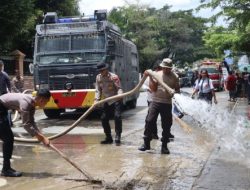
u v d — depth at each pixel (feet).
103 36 54.90
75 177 24.98
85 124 51.42
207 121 40.37
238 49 105.60
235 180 24.39
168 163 28.66
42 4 123.24
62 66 54.90
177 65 282.97
